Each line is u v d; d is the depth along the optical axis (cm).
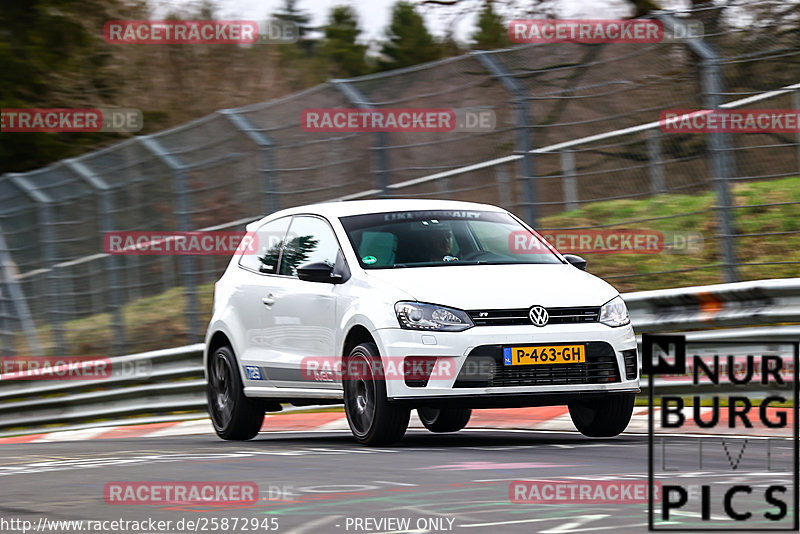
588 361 2752
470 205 3284
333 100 4747
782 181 5003
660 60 4241
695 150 4309
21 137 9075
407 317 2747
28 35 9675
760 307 3488
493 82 4506
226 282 3600
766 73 4050
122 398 5125
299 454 2688
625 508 1664
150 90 10231
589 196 4475
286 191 4825
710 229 4744
